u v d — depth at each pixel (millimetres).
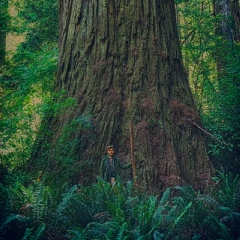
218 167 13289
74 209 7625
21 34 17188
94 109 11117
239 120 13555
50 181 9453
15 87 11711
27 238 6602
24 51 12344
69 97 11289
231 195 8391
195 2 18750
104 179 9891
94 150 10703
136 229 6949
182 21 22781
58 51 12344
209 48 16906
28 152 10867
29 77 11445
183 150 11055
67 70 11883
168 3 12500
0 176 9547
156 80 11461
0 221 6746
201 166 11086
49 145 10828
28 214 7230
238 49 15414
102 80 11328
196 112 11859
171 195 10062
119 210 7051
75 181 10289
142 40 11664
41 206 7195
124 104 11188
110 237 6520
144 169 10352
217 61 17125
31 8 17062
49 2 17141
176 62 12086
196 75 18062
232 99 13469
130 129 10320
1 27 13047
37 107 10352
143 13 11875
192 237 7363
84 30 11883
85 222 7621
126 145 10797
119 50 11609
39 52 12648
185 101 11781
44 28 17125
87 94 11305
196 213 7590
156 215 7270
